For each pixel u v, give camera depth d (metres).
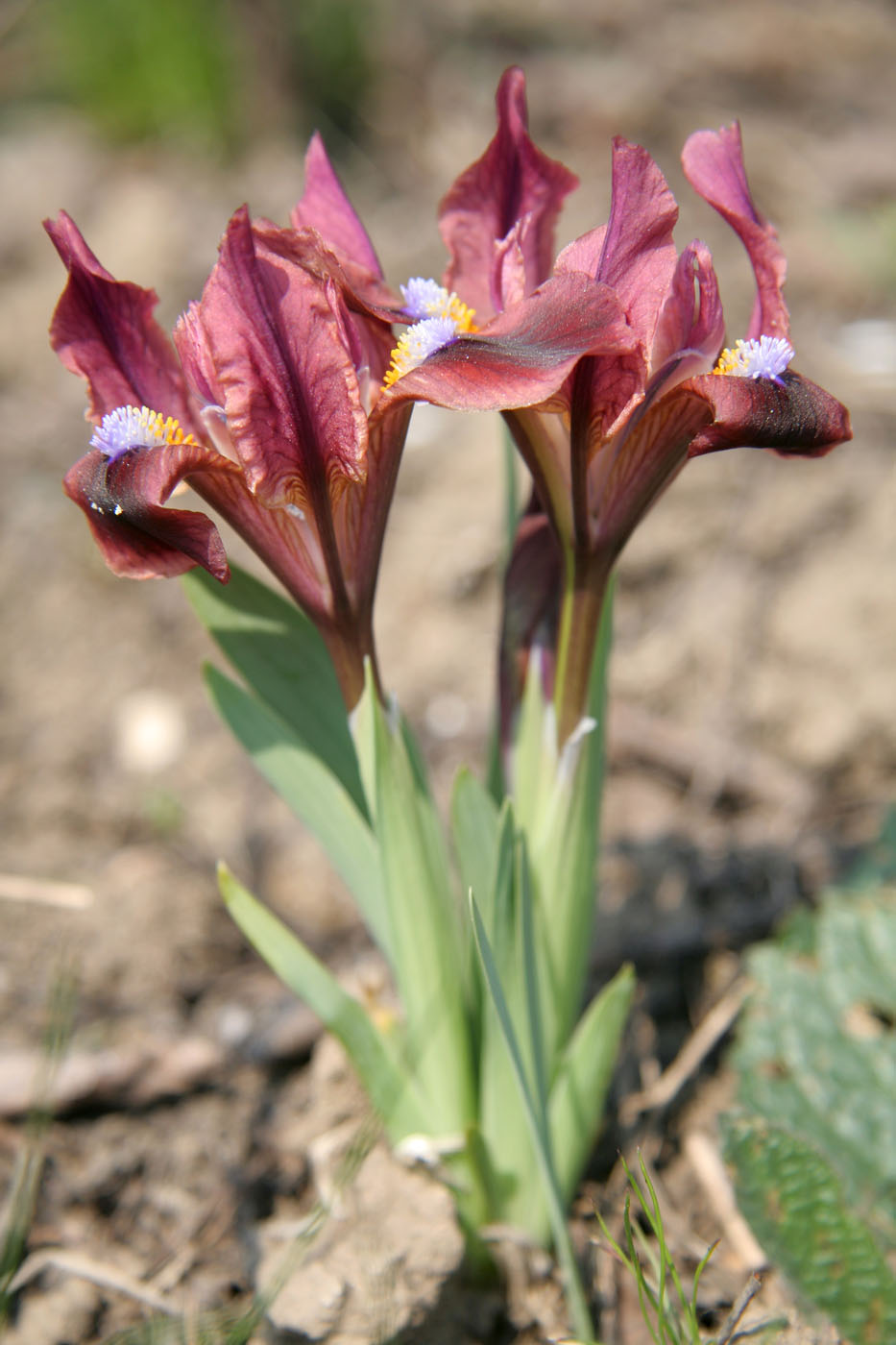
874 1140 0.34
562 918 0.32
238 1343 0.29
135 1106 0.36
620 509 0.29
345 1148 0.35
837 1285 0.31
